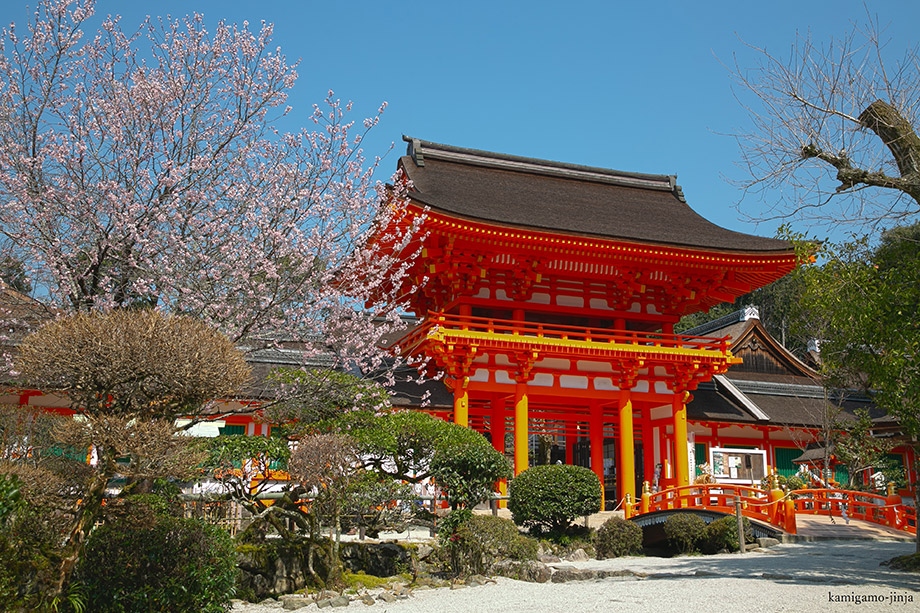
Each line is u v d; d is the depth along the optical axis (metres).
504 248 29.31
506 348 28.83
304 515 16.61
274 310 17.17
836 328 15.44
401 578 17.42
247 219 17.22
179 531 12.38
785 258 31.25
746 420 35.25
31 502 10.52
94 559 11.66
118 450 10.35
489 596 14.97
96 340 10.38
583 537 22.48
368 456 19.86
